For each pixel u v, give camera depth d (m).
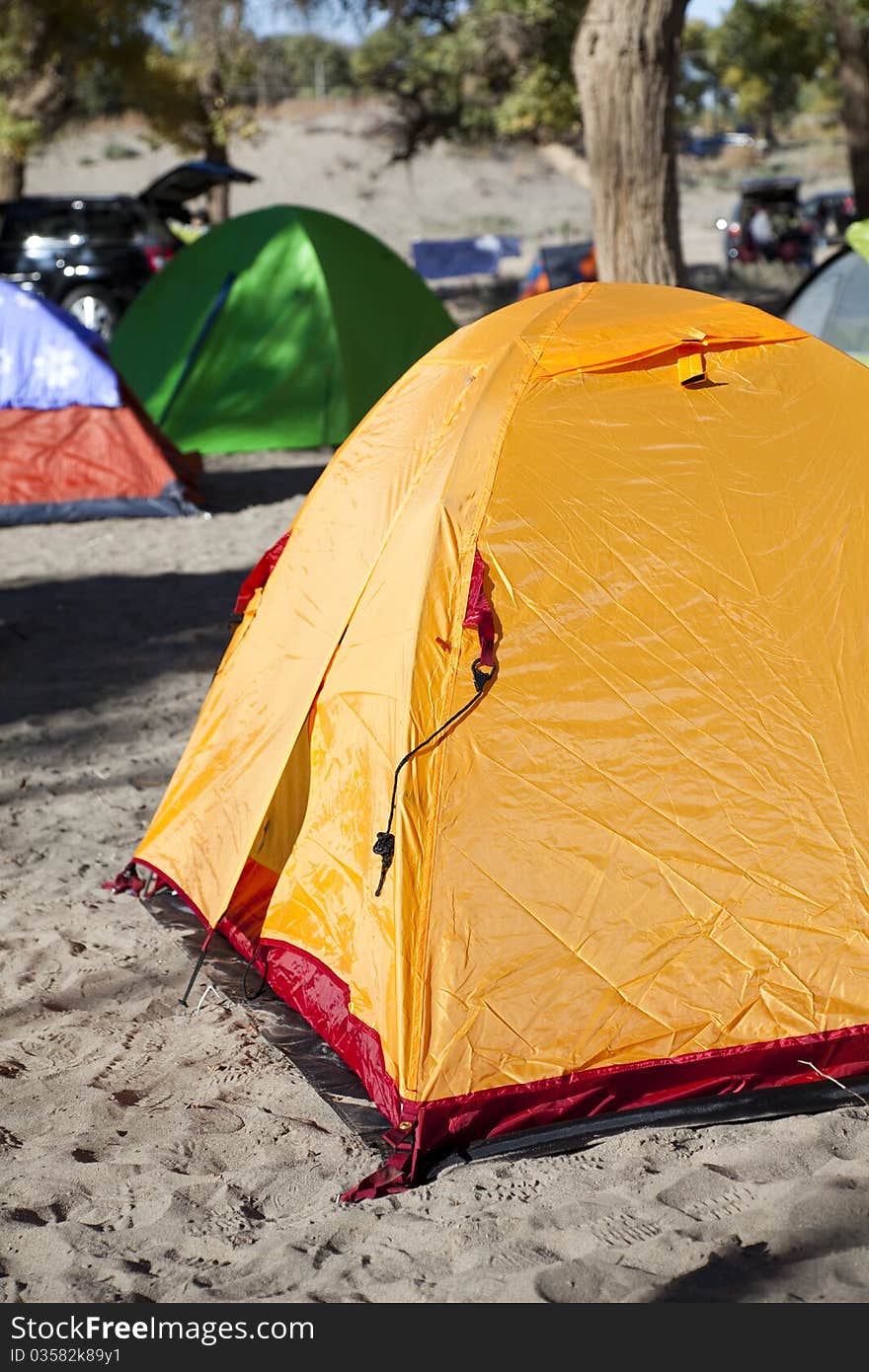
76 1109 3.53
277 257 13.23
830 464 3.67
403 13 26.05
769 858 3.42
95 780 6.01
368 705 3.49
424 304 14.05
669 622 3.46
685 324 3.77
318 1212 3.08
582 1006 3.27
